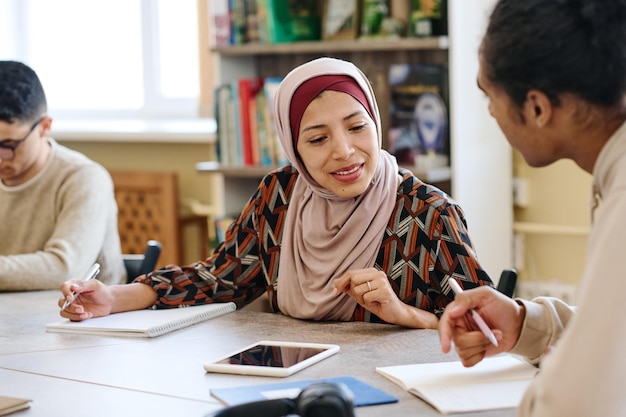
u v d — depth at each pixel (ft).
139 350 6.05
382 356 5.64
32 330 6.74
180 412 4.74
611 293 3.72
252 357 5.61
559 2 4.08
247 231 7.41
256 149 12.66
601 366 3.69
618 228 3.78
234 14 12.68
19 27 17.67
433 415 4.53
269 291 7.30
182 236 15.10
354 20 12.10
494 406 4.57
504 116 4.34
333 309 6.77
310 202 7.09
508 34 4.17
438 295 6.65
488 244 12.02
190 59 16.30
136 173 15.12
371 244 6.80
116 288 7.13
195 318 6.80
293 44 12.25
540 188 12.34
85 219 8.94
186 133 14.74
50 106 17.69
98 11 17.10
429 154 11.53
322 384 4.08
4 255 9.25
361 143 6.64
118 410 4.83
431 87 11.48
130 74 17.01
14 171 9.05
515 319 4.99
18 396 5.14
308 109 6.67
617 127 4.13
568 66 4.04
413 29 11.69
